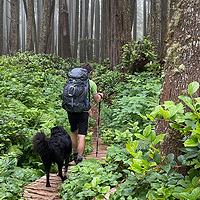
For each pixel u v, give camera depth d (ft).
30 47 69.56
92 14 113.60
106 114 27.37
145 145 11.50
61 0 89.81
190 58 8.54
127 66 32.22
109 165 11.71
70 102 13.30
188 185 6.95
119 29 40.32
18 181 12.18
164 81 9.55
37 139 11.79
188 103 6.50
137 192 8.23
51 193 11.61
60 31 90.12
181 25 8.95
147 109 18.47
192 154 6.73
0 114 17.21
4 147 15.51
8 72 31.81
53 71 42.09
